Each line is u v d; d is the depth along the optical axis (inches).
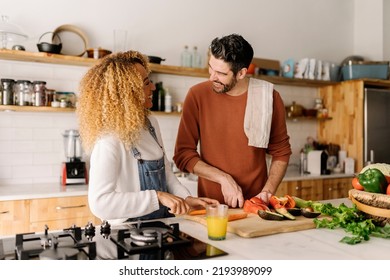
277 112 81.1
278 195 145.3
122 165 58.1
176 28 151.1
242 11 166.9
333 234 52.7
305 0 184.4
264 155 81.0
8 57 118.3
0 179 122.6
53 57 118.6
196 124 80.4
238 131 77.4
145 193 55.2
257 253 43.6
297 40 181.8
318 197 155.5
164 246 43.7
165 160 70.3
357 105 166.2
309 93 184.5
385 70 169.6
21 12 124.3
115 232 49.6
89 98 56.0
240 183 77.8
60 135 130.9
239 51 69.3
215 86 73.9
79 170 123.3
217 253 42.3
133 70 57.7
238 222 56.2
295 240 49.5
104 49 126.8
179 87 151.3
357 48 196.7
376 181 55.5
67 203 110.3
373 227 51.6
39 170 127.9
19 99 117.6
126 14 141.3
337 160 173.2
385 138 168.9
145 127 63.5
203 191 81.3
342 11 195.0
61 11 130.3
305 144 182.5
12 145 124.0
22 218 104.7
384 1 185.2
